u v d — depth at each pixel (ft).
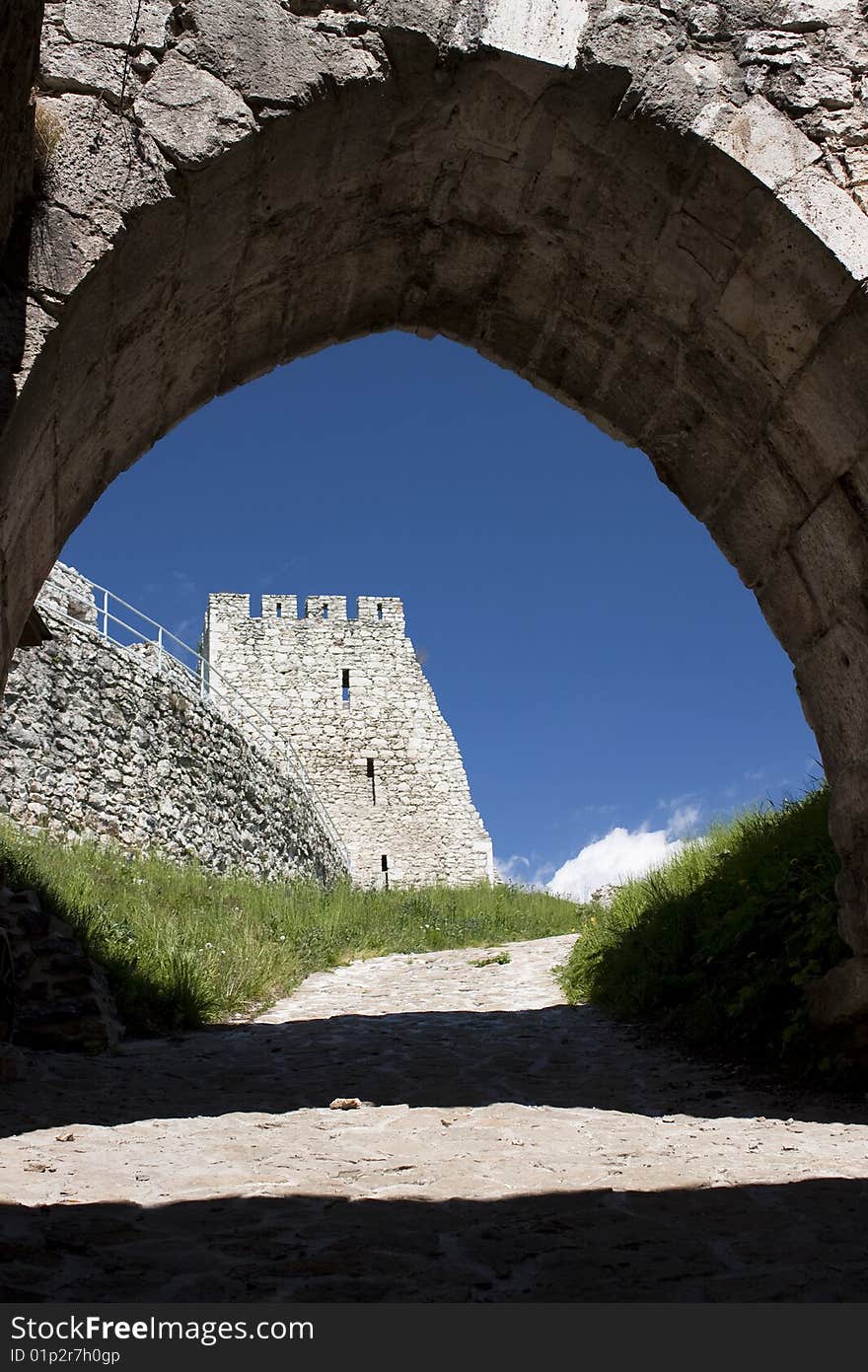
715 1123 15.72
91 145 12.91
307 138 14.02
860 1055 17.02
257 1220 10.97
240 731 68.39
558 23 14.26
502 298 18.11
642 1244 10.15
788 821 25.25
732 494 18.54
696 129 14.46
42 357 12.09
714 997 21.95
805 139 14.64
